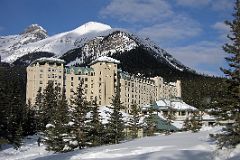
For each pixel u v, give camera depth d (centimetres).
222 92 3953
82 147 6744
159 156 3534
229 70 3875
